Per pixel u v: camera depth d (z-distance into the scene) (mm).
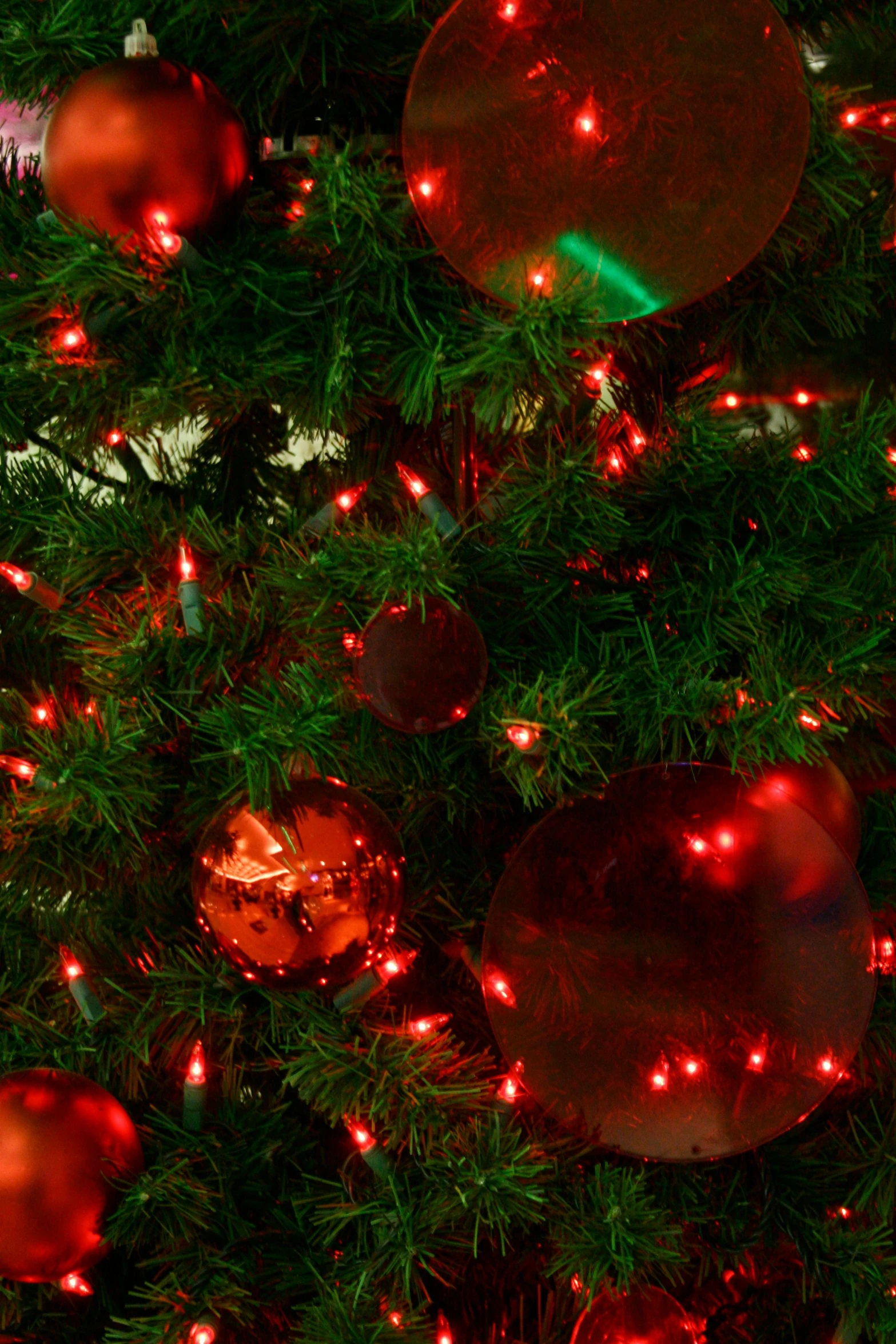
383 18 902
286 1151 992
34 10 932
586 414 996
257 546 987
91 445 990
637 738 966
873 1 987
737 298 985
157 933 1022
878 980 1014
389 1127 948
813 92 928
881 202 975
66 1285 941
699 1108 942
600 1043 939
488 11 872
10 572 939
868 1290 963
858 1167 1000
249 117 959
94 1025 984
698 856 931
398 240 898
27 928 1047
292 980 912
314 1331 921
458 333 910
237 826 903
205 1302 928
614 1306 971
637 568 989
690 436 939
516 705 909
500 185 892
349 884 899
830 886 932
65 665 1039
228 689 951
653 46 881
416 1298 991
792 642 952
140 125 880
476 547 946
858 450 941
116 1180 929
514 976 939
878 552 986
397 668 892
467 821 1021
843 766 1121
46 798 901
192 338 912
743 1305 1021
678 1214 986
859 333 1211
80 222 893
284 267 913
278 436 1096
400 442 1022
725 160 896
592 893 935
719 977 934
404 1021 983
